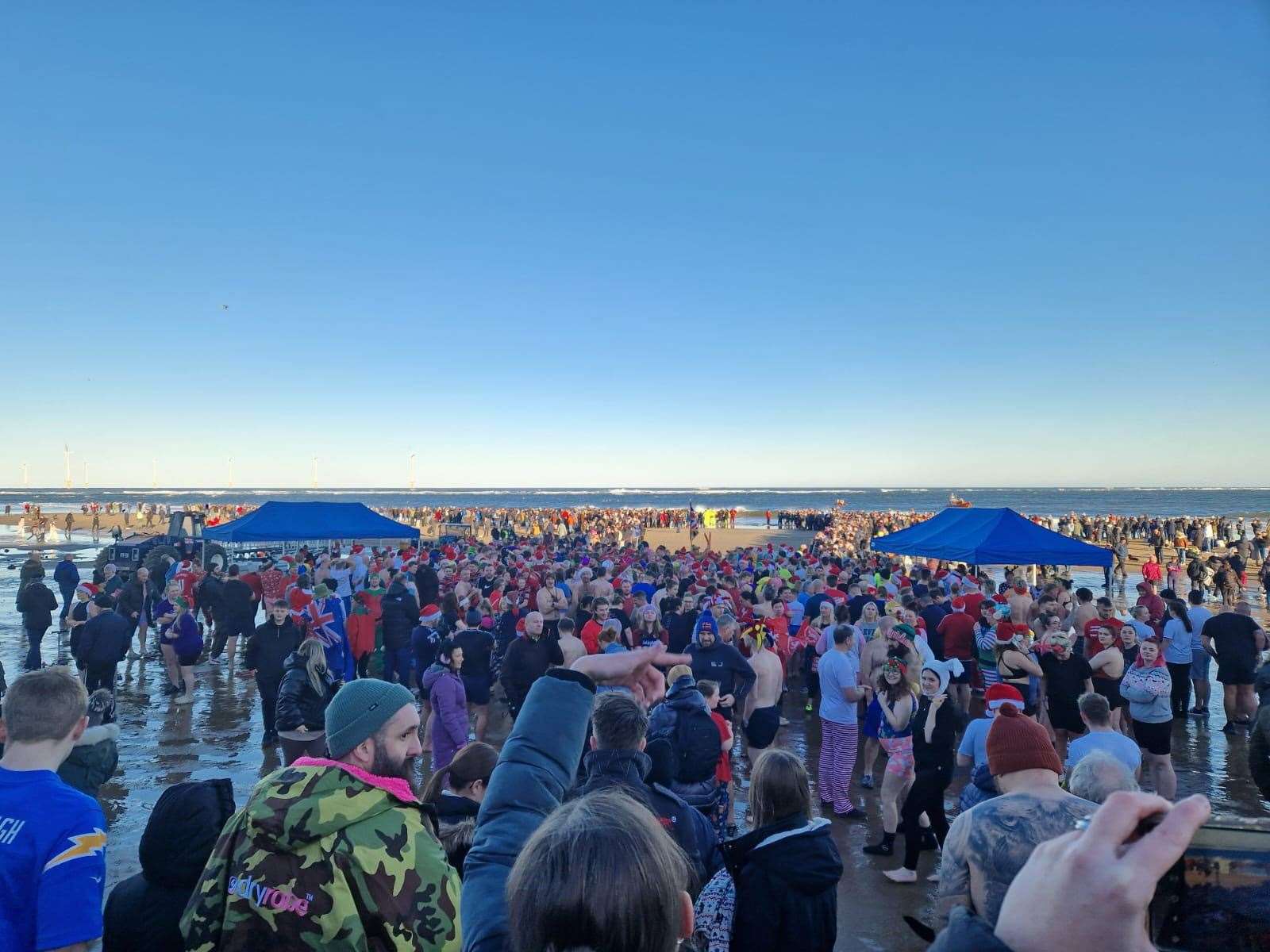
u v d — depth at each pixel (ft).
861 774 31.01
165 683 44.68
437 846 6.91
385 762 7.30
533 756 6.66
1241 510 400.88
